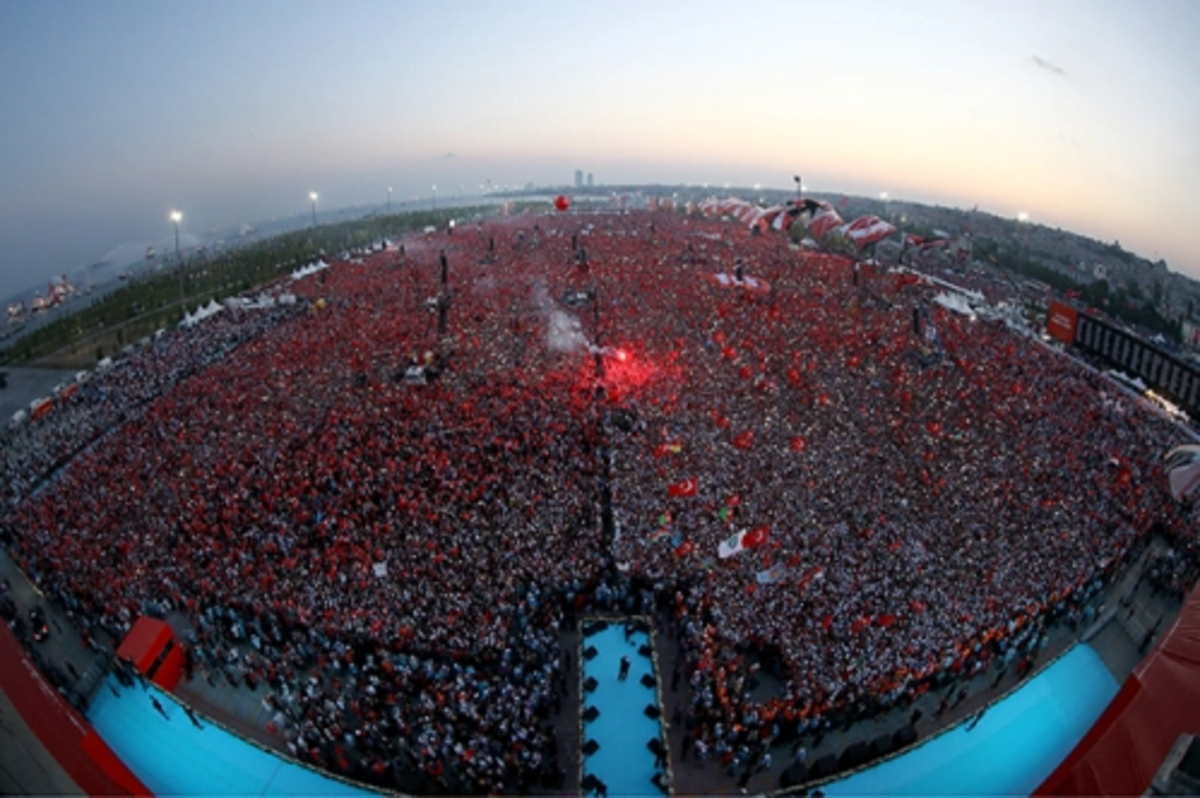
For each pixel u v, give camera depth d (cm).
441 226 17700
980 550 3234
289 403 4950
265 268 11906
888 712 2634
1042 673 2688
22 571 3481
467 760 2334
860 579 3003
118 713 2588
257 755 2402
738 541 2888
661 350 5934
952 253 11331
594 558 3288
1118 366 6069
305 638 2895
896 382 5191
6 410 6216
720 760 2442
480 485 3800
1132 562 3459
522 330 6531
